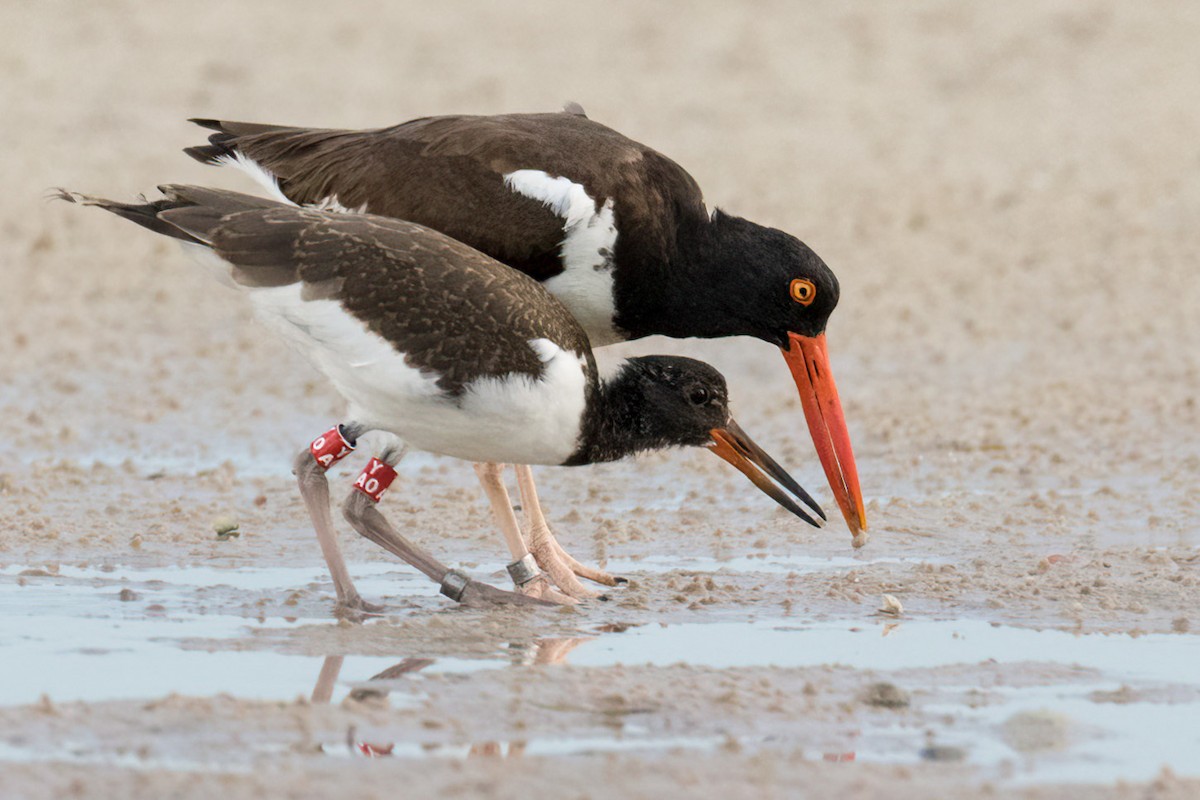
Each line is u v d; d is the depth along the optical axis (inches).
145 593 426.9
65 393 670.5
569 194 435.5
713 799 278.5
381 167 453.1
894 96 1261.1
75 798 274.8
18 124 1123.3
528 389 396.5
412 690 339.3
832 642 385.4
